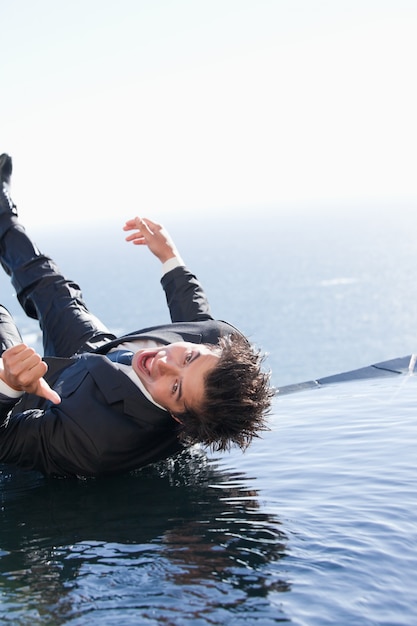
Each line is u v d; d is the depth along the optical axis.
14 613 1.34
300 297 127.06
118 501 2.00
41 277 2.77
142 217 2.73
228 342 2.09
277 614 1.28
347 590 1.36
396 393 3.00
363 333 90.06
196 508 1.89
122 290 151.50
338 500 1.85
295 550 1.55
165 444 2.24
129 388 2.13
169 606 1.33
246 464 2.25
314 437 2.48
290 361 77.06
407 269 165.25
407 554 1.50
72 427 2.09
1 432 2.10
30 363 1.80
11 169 2.99
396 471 2.03
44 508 1.98
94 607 1.35
